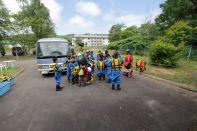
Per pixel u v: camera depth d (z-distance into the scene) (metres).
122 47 37.19
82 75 9.45
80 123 5.17
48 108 6.47
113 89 8.80
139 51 29.34
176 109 6.04
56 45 13.15
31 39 37.91
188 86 8.72
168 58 15.66
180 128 4.74
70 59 10.66
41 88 9.55
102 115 5.69
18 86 10.20
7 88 9.08
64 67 12.86
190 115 5.53
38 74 14.38
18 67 18.83
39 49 12.89
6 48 40.06
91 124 5.09
